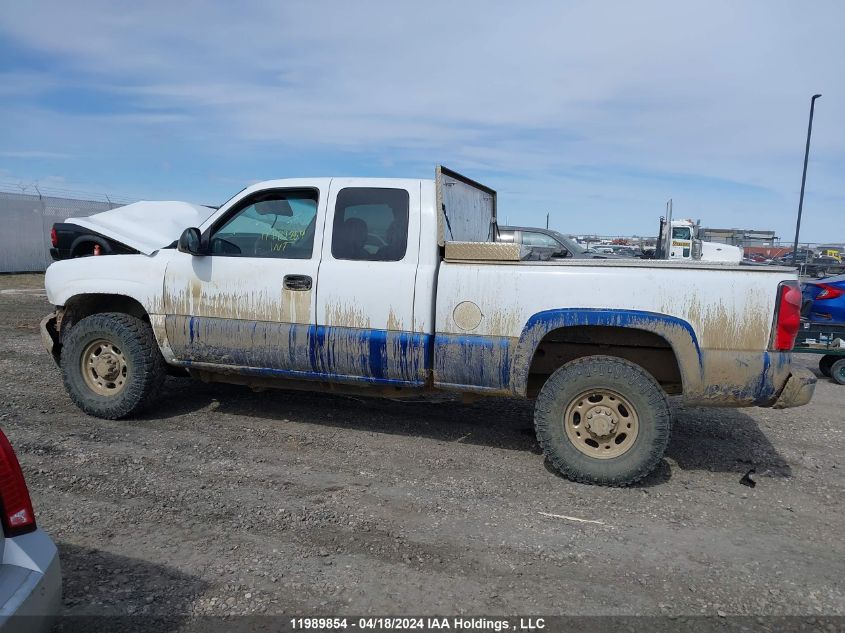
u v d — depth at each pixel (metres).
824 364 8.84
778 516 4.02
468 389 4.69
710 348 4.21
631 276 4.32
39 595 2.15
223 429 5.36
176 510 3.83
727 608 2.99
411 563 3.31
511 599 3.01
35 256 22.03
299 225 5.09
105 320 5.36
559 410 4.38
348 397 6.43
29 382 6.67
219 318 5.12
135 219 6.07
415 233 4.73
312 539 3.53
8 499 2.23
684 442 5.42
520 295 4.46
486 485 4.35
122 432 5.17
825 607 3.01
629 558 3.42
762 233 34.25
